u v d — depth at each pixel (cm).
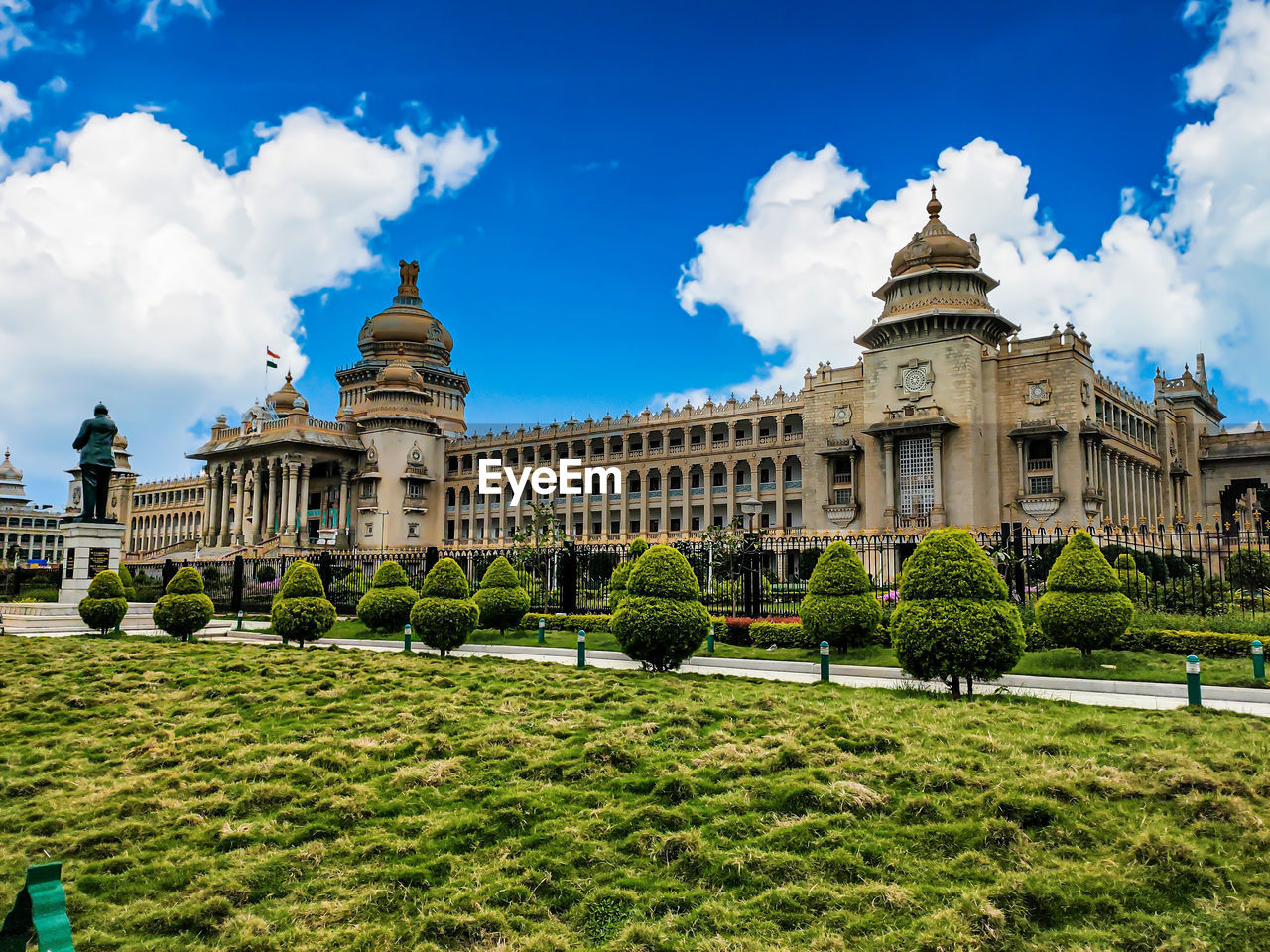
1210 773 1101
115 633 3291
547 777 1209
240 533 9550
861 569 2558
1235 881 844
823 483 7244
